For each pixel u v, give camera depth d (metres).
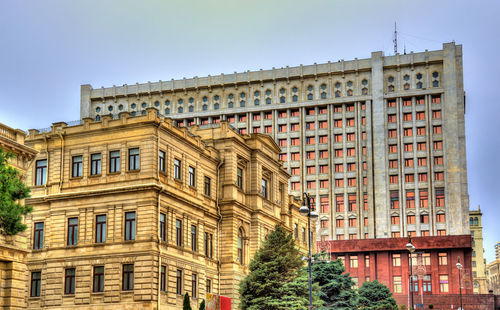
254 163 90.50
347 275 90.88
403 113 161.62
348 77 164.75
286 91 167.00
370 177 160.12
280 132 166.38
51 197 74.50
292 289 76.25
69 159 75.56
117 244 71.06
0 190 47.44
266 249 79.19
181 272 75.44
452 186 156.00
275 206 94.62
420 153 159.25
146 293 68.75
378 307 109.62
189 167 79.62
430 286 149.75
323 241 137.62
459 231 154.12
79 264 72.19
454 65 159.88
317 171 163.38
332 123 164.38
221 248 84.50
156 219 71.00
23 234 59.78
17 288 57.66
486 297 142.75
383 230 157.25
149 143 72.44
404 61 162.50
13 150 59.25
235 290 83.19
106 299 70.12
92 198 73.19
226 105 168.38
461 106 159.38
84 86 173.00
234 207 84.94
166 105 170.38
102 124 74.75
